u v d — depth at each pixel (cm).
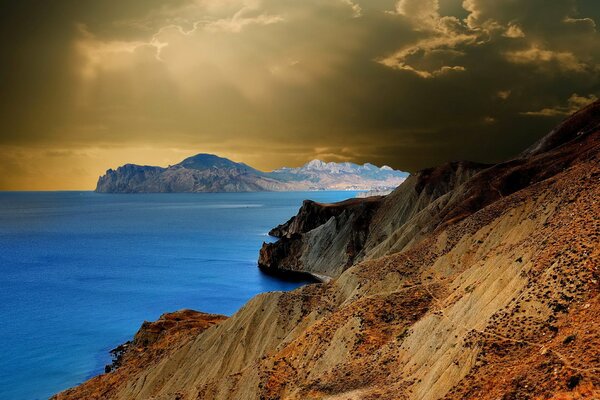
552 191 6875
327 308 7200
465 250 7156
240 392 5603
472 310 4303
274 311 7569
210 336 7712
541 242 4547
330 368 5119
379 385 4141
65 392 7275
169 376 7238
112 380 7588
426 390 3509
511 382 2897
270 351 6844
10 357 8806
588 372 2608
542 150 11994
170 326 9225
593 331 2909
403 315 5488
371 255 12438
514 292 3969
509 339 3372
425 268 7419
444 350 3922
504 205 7788
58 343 9569
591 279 3375
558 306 3366
